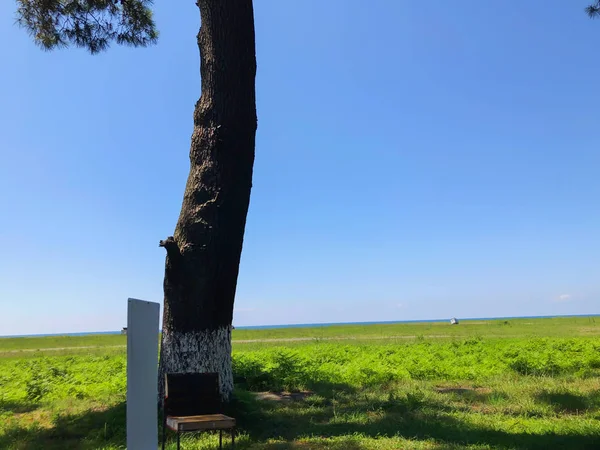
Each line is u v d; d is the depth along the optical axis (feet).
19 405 38.55
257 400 33.81
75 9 43.19
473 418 27.81
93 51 45.32
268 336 166.40
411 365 49.85
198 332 29.78
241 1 32.24
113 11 44.75
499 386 39.27
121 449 23.27
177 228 31.01
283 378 42.88
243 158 31.89
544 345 69.15
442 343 87.10
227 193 30.94
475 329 170.40
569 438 22.59
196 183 30.96
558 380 41.27
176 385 20.93
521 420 27.27
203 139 31.37
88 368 59.72
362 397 36.04
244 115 32.01
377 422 27.37
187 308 29.81
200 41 32.86
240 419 28.04
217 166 30.96
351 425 26.89
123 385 43.52
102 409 32.99
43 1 41.70
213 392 21.45
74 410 33.47
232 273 31.30
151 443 16.10
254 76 32.99
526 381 41.06
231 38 31.83
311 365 51.06
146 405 15.92
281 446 22.75
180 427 18.88
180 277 29.84
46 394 43.78
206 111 31.65
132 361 15.10
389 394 35.70
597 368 52.03
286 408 32.45
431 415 28.84
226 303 30.99
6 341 232.53
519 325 202.80
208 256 29.96
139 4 44.93
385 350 69.51
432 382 43.68
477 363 53.72
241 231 31.94
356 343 101.19
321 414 30.40
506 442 22.31
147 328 16.20
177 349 29.63
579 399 31.78
